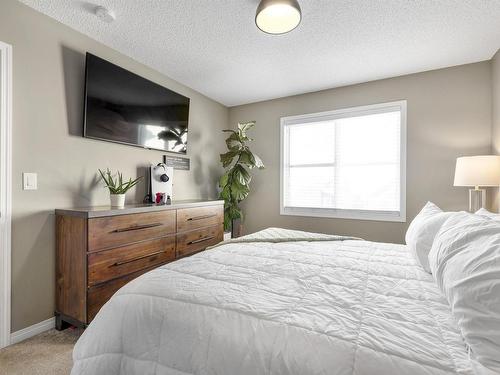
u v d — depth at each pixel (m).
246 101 3.99
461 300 0.75
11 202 1.78
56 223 1.99
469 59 2.69
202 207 2.86
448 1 1.85
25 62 1.86
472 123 2.75
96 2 1.86
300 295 1.02
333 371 0.66
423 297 1.01
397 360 0.65
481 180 2.25
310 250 1.73
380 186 3.23
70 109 2.14
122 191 2.18
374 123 3.26
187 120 3.27
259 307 0.90
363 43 2.39
